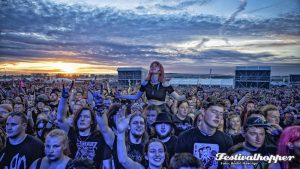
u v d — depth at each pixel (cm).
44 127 410
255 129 245
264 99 1238
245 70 5038
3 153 283
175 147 296
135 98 543
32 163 270
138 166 264
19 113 291
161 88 502
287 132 220
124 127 260
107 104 375
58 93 655
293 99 1209
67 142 268
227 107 675
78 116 317
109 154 293
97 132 319
